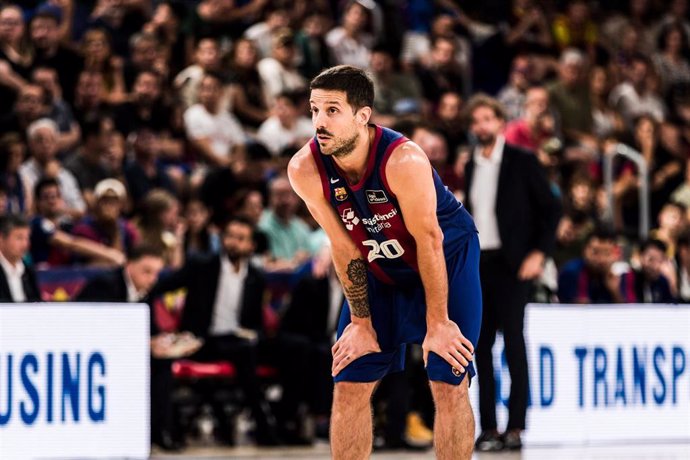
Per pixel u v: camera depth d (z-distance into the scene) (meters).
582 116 31.28
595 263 21.89
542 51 34.28
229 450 19.27
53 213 21.34
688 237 24.39
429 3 35.91
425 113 28.95
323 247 21.20
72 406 17.00
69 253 21.22
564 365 19.50
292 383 20.28
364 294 11.52
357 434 11.58
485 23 36.28
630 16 38.16
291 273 22.52
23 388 16.62
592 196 25.67
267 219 23.50
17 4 29.52
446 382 11.20
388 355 11.73
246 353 19.78
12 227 18.19
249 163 24.42
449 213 11.62
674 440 20.47
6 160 22.11
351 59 31.16
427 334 11.20
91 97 26.14
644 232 25.25
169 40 29.53
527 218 18.22
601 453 17.92
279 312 22.02
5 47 25.94
